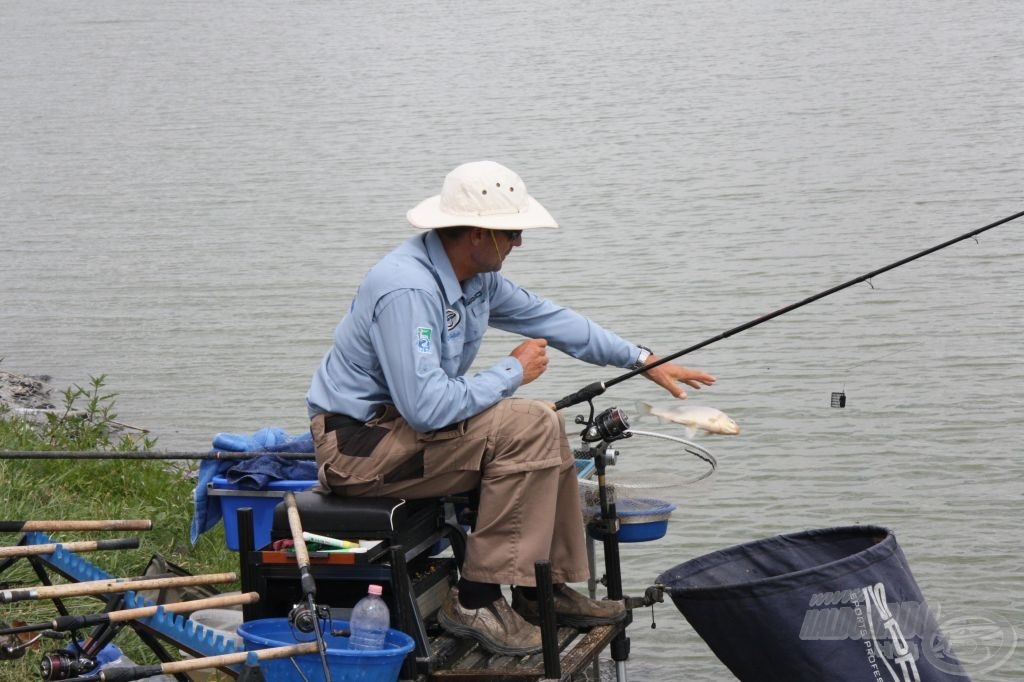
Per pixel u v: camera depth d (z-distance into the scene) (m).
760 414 16.84
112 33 85.31
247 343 21.75
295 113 51.88
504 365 6.68
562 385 17.97
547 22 82.06
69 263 28.00
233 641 6.75
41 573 7.91
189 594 8.20
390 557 6.36
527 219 6.70
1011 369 18.34
